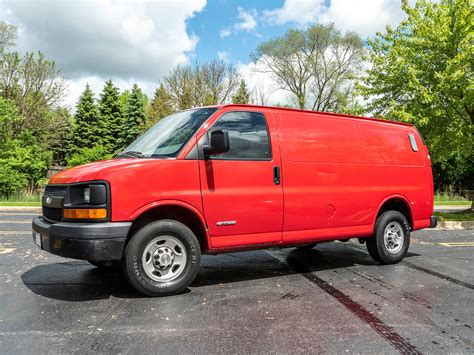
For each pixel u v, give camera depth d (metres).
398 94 14.79
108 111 49.03
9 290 4.73
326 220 5.64
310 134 5.61
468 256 7.26
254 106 5.24
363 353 3.11
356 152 6.05
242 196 4.89
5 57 32.47
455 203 23.50
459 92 13.42
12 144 28.25
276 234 5.20
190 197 4.56
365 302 4.41
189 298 4.46
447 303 4.41
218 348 3.15
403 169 6.63
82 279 5.23
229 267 6.11
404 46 14.72
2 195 23.83
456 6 13.48
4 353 3.04
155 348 3.14
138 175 4.30
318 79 40.16
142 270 4.36
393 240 6.49
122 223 4.19
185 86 35.88
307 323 3.73
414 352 3.16
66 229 4.14
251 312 4.02
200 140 4.73
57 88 34.19
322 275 5.67
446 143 14.56
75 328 3.54
